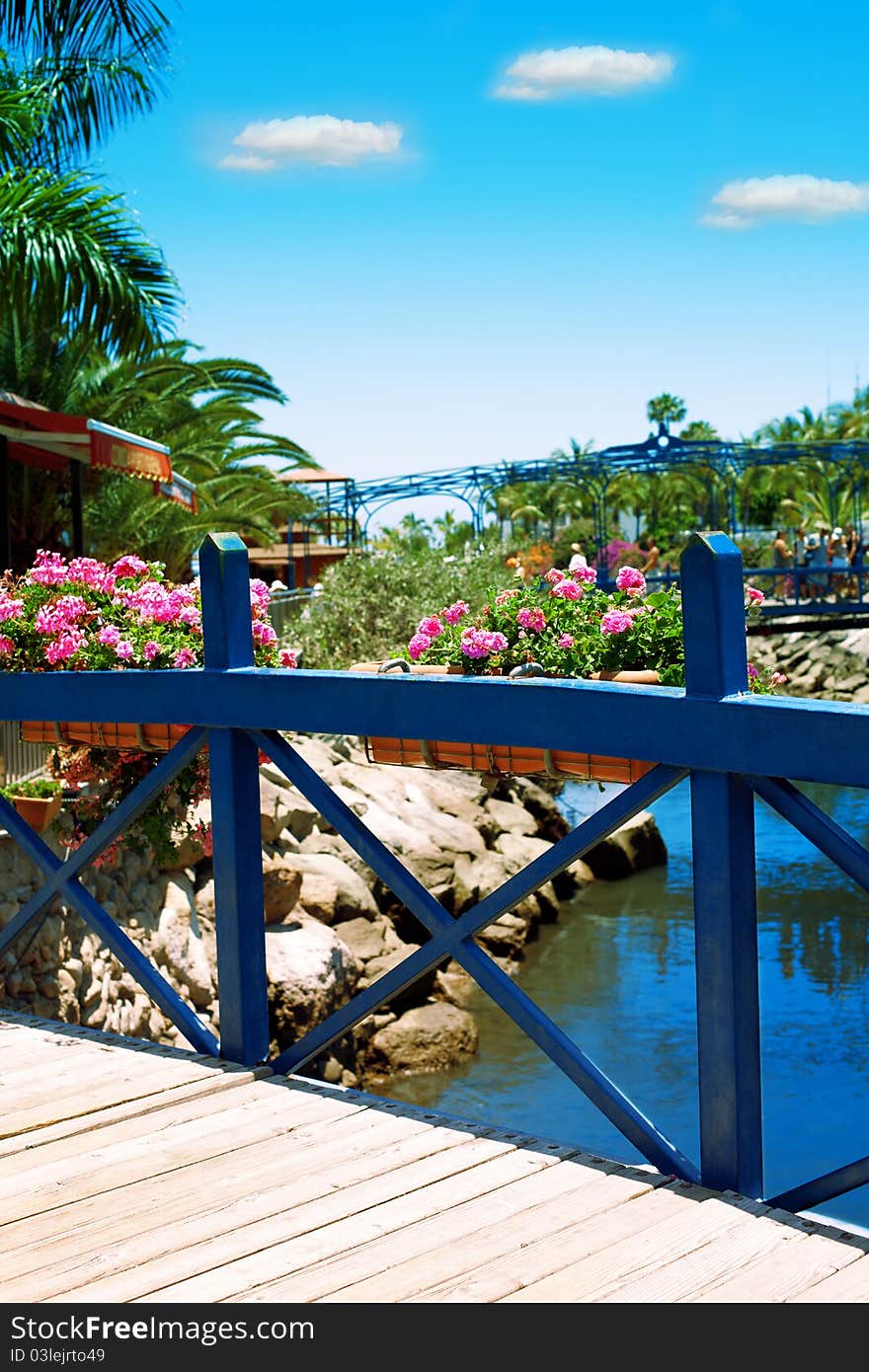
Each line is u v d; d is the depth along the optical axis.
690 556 2.85
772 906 15.60
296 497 26.33
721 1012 2.91
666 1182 3.03
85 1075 3.91
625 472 28.23
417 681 3.40
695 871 2.91
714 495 31.52
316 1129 3.47
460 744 3.96
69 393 18.72
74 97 15.97
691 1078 10.56
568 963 13.92
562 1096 10.45
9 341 17.78
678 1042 11.40
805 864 17.58
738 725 2.76
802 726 2.65
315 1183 3.13
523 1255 2.74
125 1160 3.32
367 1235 2.87
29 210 12.95
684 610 2.87
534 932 14.96
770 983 12.84
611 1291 2.59
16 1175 3.25
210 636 3.91
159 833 7.22
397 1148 3.32
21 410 11.69
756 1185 3.01
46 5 15.62
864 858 2.62
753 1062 2.95
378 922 12.31
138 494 19.05
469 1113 10.15
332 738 16.83
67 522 19.55
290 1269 2.73
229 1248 2.84
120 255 13.40
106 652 6.43
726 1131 2.94
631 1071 10.77
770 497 59.97
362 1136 3.41
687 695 2.86
